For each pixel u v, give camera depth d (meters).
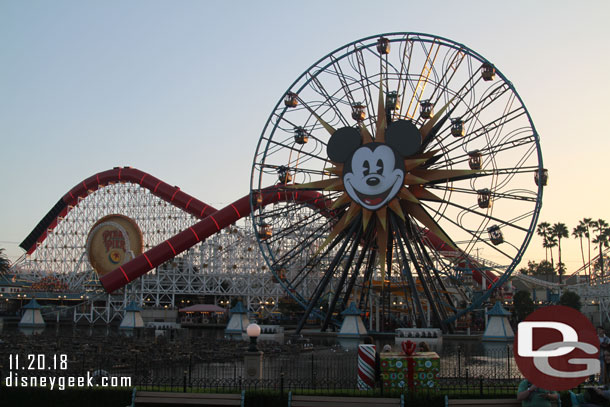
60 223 146.00
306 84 80.88
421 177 72.88
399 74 76.69
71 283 142.62
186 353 50.56
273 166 81.50
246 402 23.84
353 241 83.19
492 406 20.47
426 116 74.62
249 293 132.75
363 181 74.12
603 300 125.56
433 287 80.75
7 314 154.25
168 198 134.88
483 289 96.56
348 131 76.12
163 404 23.39
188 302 160.62
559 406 20.23
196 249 136.12
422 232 81.50
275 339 79.25
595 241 187.75
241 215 111.94
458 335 77.69
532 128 67.88
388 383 26.56
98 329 108.38
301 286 125.75
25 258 149.00
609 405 21.73
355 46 78.38
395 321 108.56
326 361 47.12
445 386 28.36
